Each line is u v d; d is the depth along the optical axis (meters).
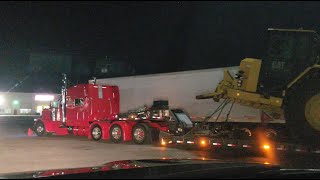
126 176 2.32
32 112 54.50
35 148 15.63
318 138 12.05
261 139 12.87
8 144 17.22
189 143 14.52
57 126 21.08
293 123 12.38
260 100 13.90
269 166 2.90
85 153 14.05
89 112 19.81
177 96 18.34
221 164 2.99
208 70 17.73
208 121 16.80
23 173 2.74
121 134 18.02
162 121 17.83
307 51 13.45
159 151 14.66
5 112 53.69
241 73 14.27
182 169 2.65
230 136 13.82
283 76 13.67
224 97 14.80
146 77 19.55
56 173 2.63
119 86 20.48
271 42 13.83
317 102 12.08
